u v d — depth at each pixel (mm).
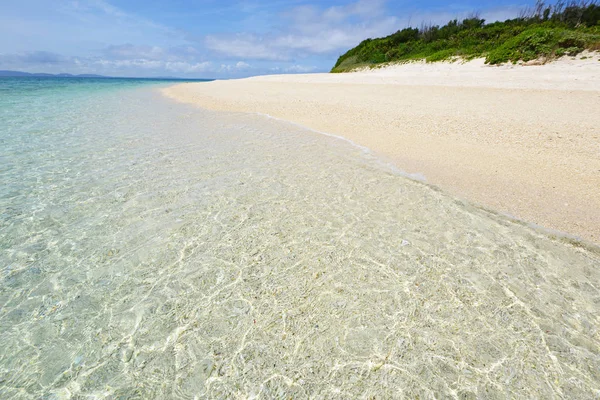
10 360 2768
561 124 8641
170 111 14422
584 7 22312
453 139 8461
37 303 3391
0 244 4336
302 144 8719
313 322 3107
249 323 3111
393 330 3004
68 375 2643
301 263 3941
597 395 2420
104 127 10891
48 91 25516
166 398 2463
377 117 11250
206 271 3836
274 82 26703
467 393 2453
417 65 25828
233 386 2541
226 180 6375
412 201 5410
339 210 5168
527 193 5469
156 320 3168
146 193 5816
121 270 3875
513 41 20031
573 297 3334
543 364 2660
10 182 6223
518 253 4023
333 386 2523
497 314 3156
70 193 5801
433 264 3873
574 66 16219
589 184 5605
